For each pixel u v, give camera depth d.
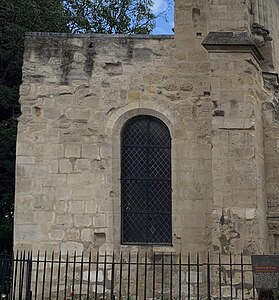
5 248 24.61
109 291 15.19
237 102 14.83
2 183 23.14
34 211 15.68
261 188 14.98
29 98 16.30
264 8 16.67
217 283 13.94
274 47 17.05
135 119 16.45
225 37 15.17
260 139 15.45
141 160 16.27
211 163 15.47
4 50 23.73
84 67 16.50
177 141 16.12
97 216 15.67
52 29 25.08
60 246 15.51
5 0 23.50
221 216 14.23
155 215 15.95
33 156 15.98
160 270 15.32
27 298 12.12
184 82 16.45
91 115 16.23
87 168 15.94
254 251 13.93
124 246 15.58
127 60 16.56
